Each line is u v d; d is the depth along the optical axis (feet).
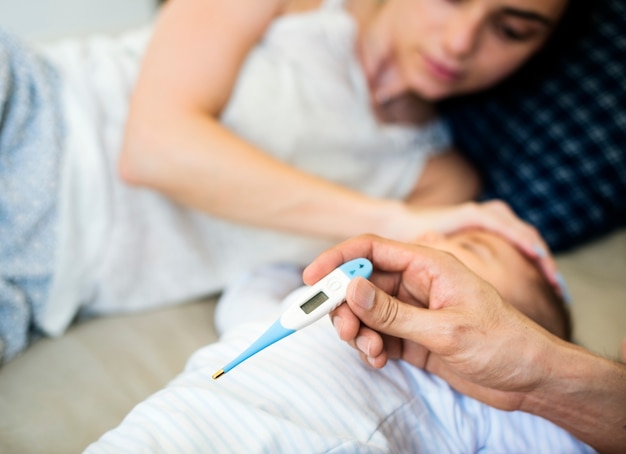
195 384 1.98
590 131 3.90
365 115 3.68
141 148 2.92
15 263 2.72
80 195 2.94
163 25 3.15
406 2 3.45
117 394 2.55
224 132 3.04
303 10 3.66
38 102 2.93
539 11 3.20
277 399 1.92
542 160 3.93
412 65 3.54
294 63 3.46
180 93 3.02
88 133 2.97
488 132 4.13
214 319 3.33
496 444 2.17
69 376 2.62
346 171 3.71
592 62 3.98
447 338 1.81
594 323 3.35
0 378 2.56
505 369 1.88
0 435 2.26
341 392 1.98
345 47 3.59
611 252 3.92
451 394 2.20
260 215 3.14
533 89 4.03
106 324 3.07
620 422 1.99
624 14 4.06
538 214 3.88
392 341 2.18
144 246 3.18
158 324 3.13
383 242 2.09
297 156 3.47
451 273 1.98
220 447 1.76
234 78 3.23
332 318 1.95
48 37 4.33
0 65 2.80
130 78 3.29
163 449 1.72
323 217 3.17
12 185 2.76
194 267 3.35
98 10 5.48
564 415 2.05
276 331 1.82
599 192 3.88
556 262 3.85
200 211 3.28
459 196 4.19
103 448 1.76
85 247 2.96
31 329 2.92
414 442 2.09
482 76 3.55
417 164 4.07
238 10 3.19
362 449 1.83
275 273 3.56
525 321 1.94
